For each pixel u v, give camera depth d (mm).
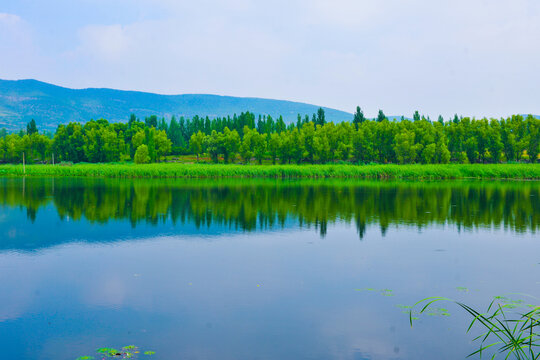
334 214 23891
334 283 11258
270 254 14461
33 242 16344
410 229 19250
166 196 34156
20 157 143500
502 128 104312
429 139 99562
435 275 11984
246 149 119000
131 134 146625
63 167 73750
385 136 108438
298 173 70062
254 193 37156
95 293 10438
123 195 34938
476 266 12938
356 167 71125
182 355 7254
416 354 7344
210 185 48125
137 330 8281
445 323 8656
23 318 8883
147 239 16969
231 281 11422
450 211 25156
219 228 19422
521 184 50031
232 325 8539
